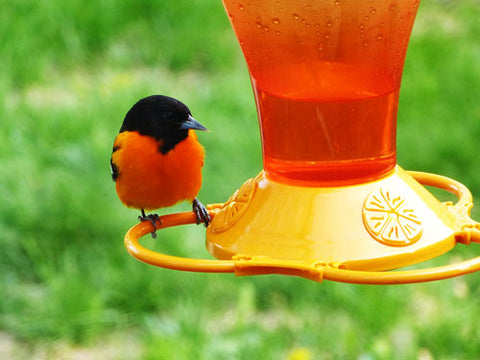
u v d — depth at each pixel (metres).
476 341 9.56
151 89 16.44
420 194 5.20
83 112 15.34
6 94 16.69
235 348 9.46
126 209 12.13
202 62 18.75
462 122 14.54
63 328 10.27
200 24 19.62
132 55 19.05
